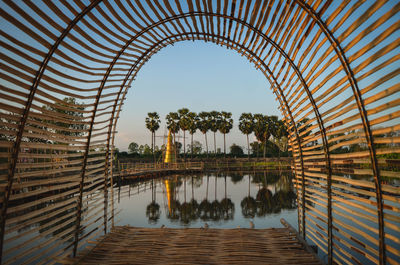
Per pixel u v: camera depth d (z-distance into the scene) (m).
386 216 1.50
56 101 2.19
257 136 35.97
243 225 5.72
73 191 2.52
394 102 1.35
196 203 8.73
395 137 1.38
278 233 2.92
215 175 22.36
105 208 3.22
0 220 1.62
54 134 2.23
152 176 20.12
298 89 2.66
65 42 2.06
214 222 6.08
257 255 2.34
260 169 28.70
